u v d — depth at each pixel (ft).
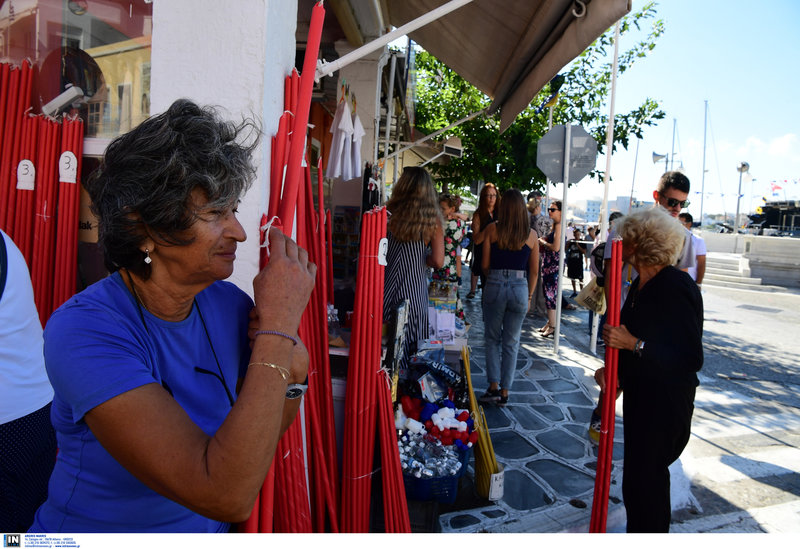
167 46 5.95
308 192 7.13
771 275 59.98
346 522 7.73
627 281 11.28
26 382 5.20
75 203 7.37
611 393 8.05
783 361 24.86
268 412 3.04
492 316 15.30
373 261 7.50
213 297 4.01
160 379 3.45
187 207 3.09
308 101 4.95
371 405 7.68
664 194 13.25
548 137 22.17
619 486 11.10
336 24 18.54
